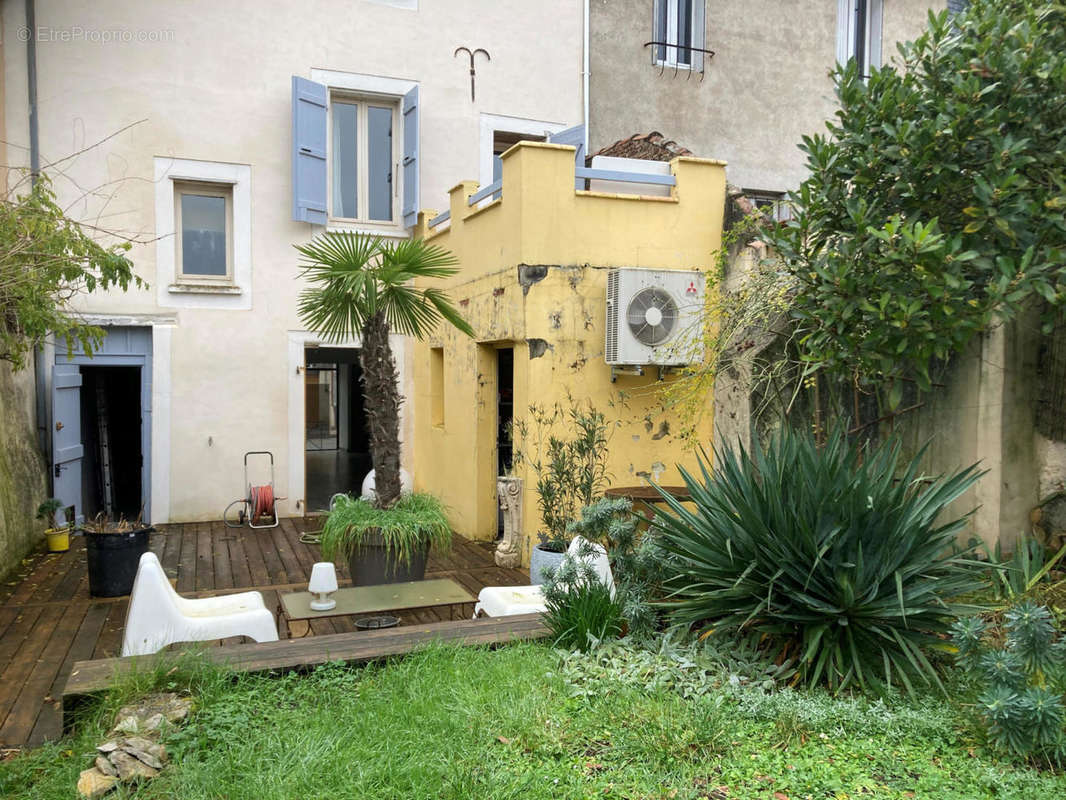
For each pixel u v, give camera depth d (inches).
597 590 178.2
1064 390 240.7
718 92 473.1
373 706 140.9
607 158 325.4
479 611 209.2
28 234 211.9
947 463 251.4
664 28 467.8
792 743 132.4
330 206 432.5
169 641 169.5
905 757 129.1
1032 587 194.4
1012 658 133.2
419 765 119.6
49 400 376.8
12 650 214.1
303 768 117.5
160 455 392.5
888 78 209.6
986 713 130.2
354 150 436.8
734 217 323.0
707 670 159.0
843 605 155.6
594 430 254.7
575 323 303.1
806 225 210.4
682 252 319.6
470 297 350.9
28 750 145.5
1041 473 246.4
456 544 342.6
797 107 490.0
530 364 296.4
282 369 412.2
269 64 406.0
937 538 166.7
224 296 401.7
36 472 357.1
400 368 435.5
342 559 260.1
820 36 494.3
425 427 422.6
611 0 455.2
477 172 441.7
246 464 405.1
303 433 417.1
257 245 406.6
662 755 125.6
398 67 426.6
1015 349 241.6
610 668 157.2
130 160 385.1
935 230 195.0
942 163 195.3
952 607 161.5
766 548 162.6
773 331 254.5
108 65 380.5
